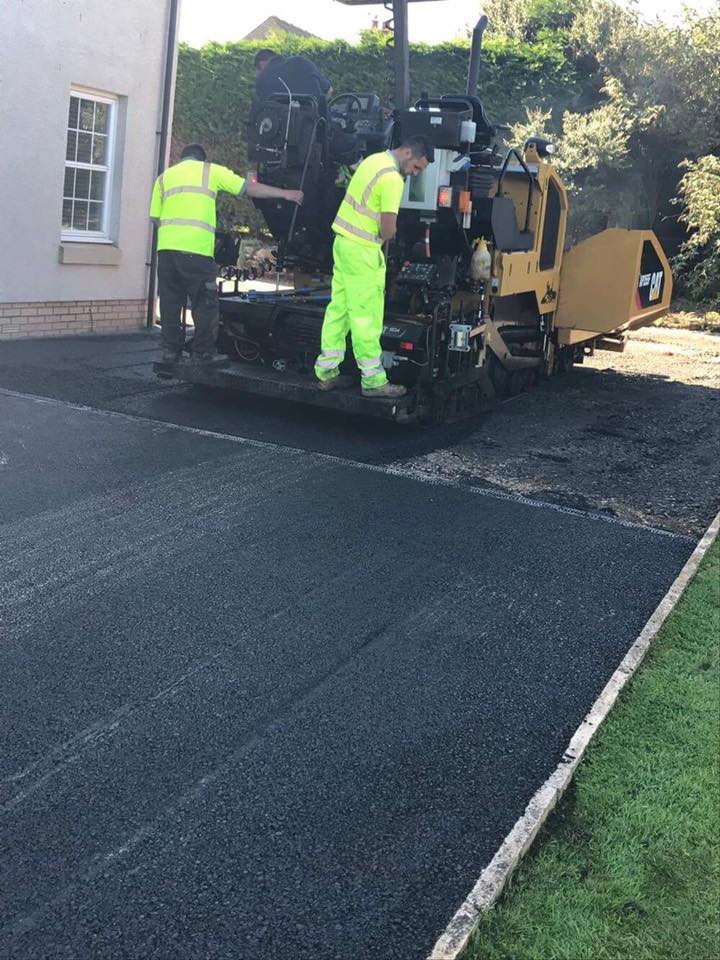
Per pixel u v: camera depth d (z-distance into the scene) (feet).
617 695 12.54
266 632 13.76
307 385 24.98
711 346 47.01
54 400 25.63
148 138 37.24
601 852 9.59
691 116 54.85
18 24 31.32
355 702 12.14
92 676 12.19
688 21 55.98
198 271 25.66
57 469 19.98
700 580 16.81
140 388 28.07
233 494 19.47
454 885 9.06
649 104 55.26
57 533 16.60
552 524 19.39
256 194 25.32
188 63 64.69
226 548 16.65
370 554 16.94
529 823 9.84
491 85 58.44
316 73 25.95
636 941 8.43
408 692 12.48
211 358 26.53
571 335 33.94
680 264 55.26
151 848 9.24
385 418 24.21
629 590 16.35
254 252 29.84
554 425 28.45
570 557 17.66
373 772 10.71
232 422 25.16
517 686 12.86
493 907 8.74
